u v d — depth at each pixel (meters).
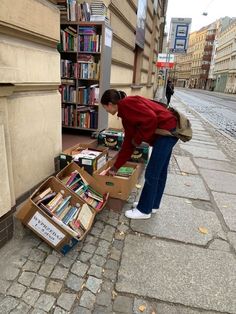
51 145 3.24
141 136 2.54
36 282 2.09
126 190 3.05
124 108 2.50
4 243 2.44
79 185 3.04
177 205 3.51
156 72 22.22
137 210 3.08
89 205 2.80
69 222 2.51
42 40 2.84
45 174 3.18
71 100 4.99
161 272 2.32
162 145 2.66
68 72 4.88
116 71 6.58
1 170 2.25
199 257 2.55
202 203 3.63
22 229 2.59
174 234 2.87
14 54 2.36
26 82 2.58
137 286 2.15
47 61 2.91
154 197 2.95
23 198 2.78
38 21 2.66
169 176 4.53
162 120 2.60
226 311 2.00
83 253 2.45
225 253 2.63
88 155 3.48
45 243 2.51
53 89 3.20
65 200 2.68
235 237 2.91
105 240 2.67
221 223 3.17
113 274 2.25
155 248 2.62
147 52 12.59
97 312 1.90
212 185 4.28
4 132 2.29
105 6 4.88
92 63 4.75
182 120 2.68
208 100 28.42
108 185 3.07
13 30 2.36
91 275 2.21
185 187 4.11
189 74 94.75
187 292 2.13
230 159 5.90
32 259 2.32
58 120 3.35
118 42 6.46
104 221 2.98
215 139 7.91
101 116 5.06
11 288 2.01
